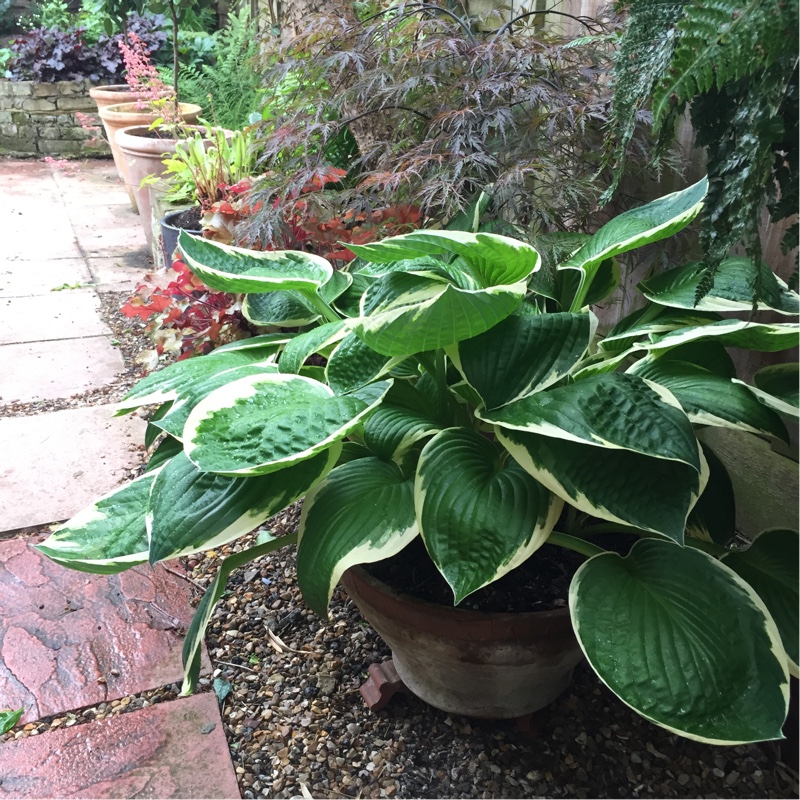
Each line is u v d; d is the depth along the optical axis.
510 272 1.21
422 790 1.32
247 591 1.71
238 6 5.17
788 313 1.24
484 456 1.21
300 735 1.41
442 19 1.86
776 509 1.59
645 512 1.06
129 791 1.32
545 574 1.32
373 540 1.15
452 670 1.28
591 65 1.67
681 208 1.24
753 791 1.32
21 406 2.42
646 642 1.05
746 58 0.92
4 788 1.32
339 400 1.14
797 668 1.09
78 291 3.45
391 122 1.96
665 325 1.32
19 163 6.12
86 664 1.54
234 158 3.10
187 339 2.09
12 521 1.90
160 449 1.46
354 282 1.58
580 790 1.32
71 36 6.29
